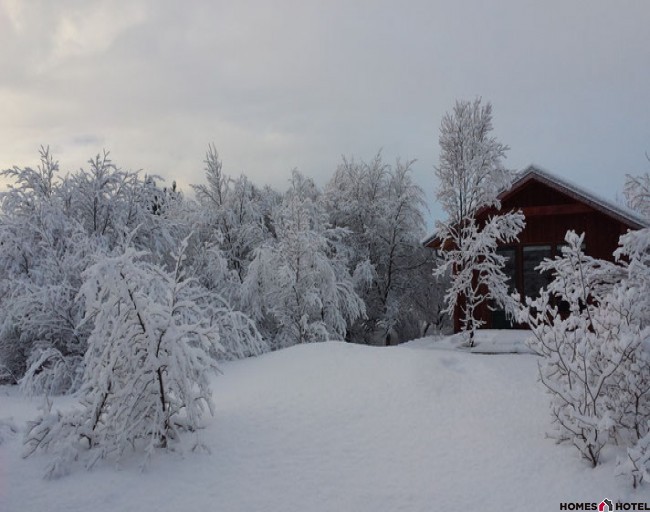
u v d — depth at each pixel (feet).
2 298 43.86
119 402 19.65
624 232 52.06
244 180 66.95
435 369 28.91
